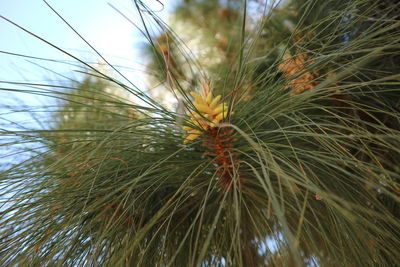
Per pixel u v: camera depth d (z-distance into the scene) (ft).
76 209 1.14
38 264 1.11
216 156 1.15
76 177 1.14
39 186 1.15
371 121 1.39
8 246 1.14
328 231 1.23
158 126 1.17
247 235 1.37
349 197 1.20
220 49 1.87
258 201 1.25
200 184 1.17
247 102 1.19
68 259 1.17
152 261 1.22
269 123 1.24
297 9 1.54
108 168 1.18
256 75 1.46
